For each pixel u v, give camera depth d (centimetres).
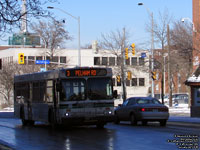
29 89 2747
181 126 2475
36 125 2900
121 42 6178
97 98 2258
